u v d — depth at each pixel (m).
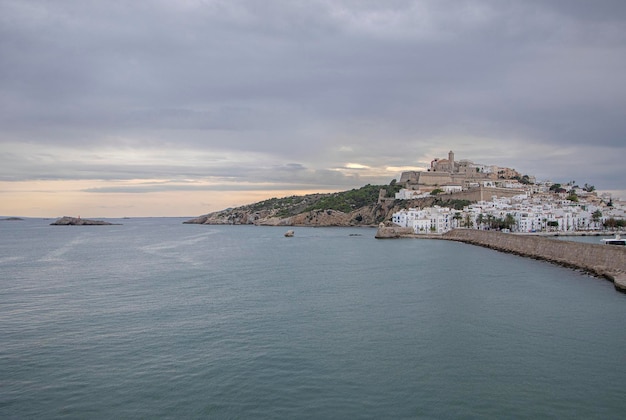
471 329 44.81
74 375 34.28
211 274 82.94
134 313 51.81
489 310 52.34
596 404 29.61
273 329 45.09
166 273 84.69
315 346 40.03
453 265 95.44
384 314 50.78
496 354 37.97
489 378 33.34
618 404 29.59
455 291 64.06
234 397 30.69
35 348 40.00
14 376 34.19
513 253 121.88
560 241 101.19
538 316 49.59
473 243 161.12
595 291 63.56
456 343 40.69
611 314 50.19
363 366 35.56
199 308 54.00
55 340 42.12
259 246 156.12
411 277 77.69
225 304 56.09
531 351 38.66
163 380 33.28
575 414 28.42
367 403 29.84
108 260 109.25
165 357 37.62
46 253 129.00
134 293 63.88
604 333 43.28
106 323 47.62
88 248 147.25
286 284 70.81
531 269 87.88
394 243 168.62
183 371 34.78
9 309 54.22
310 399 30.39
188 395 31.02
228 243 172.50
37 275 83.00
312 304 55.84
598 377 33.41
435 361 36.50
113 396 31.00
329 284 70.69
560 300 57.59
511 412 28.69
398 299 58.59
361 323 47.09
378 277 77.94
